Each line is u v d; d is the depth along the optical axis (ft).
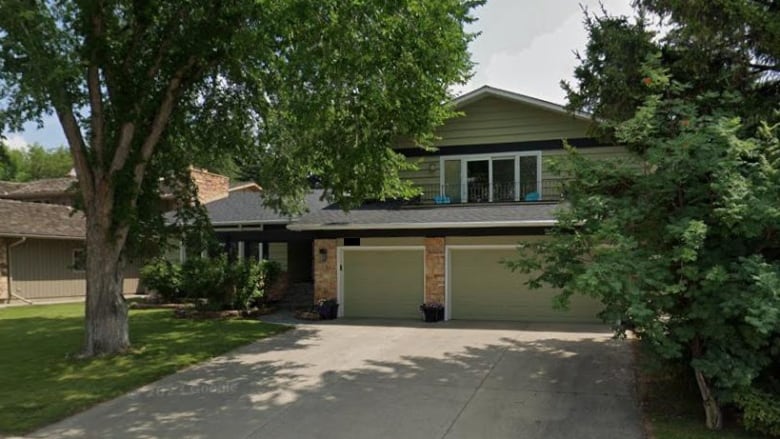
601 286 18.43
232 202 73.92
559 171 23.48
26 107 30.01
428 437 19.88
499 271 47.96
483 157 52.08
